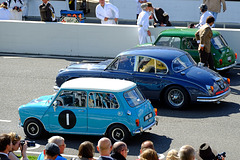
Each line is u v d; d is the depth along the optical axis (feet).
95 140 96.99
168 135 98.94
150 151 57.72
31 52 181.88
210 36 135.44
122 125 91.81
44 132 97.91
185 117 110.01
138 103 94.27
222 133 99.40
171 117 110.32
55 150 61.36
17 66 161.89
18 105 121.29
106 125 92.48
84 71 120.98
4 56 177.78
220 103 120.16
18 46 182.60
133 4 237.25
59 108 94.99
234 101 121.70
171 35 142.82
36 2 243.40
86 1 231.30
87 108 93.45
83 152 64.34
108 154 65.51
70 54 177.88
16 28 181.27
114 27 170.71
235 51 158.92
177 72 115.44
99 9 182.60
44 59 172.35
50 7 180.86
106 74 119.34
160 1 233.14
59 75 122.52
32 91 133.39
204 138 96.73
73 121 94.12
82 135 99.91
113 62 120.16
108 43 172.65
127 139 92.12
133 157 87.76
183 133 99.91
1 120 110.01
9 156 64.90
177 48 128.57
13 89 135.33
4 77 148.05
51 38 178.81
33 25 179.42
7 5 200.13
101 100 92.68
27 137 98.78
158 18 168.66
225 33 158.40
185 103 114.21
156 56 117.08
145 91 117.39
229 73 149.69
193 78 114.11
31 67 160.25
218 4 188.96
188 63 120.57
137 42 169.07
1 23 182.19
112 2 240.12
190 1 228.84
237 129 101.60
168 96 115.96
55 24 177.17
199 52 136.77
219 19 227.40
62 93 94.89
